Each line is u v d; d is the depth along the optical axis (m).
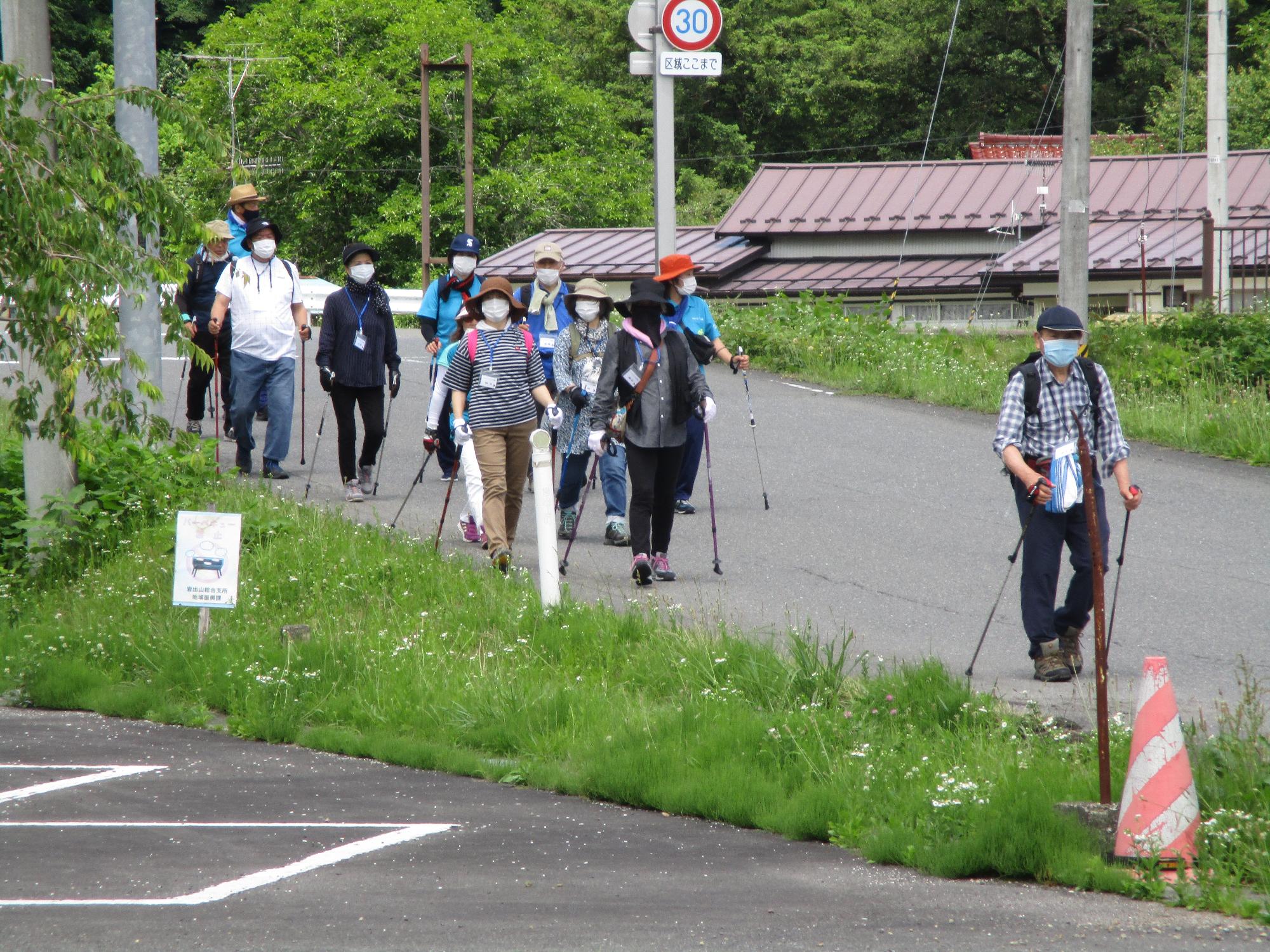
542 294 35.69
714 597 29.00
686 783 19.33
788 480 40.16
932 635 26.55
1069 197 49.38
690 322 35.22
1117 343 51.53
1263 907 14.64
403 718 23.39
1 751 22.42
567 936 13.88
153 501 34.25
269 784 20.45
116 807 19.09
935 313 83.81
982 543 33.50
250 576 29.97
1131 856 15.91
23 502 33.84
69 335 27.58
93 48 152.00
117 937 13.85
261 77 135.62
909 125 158.88
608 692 23.41
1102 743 17.02
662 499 29.98
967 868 16.14
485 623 27.06
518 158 138.62
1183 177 84.94
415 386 58.03
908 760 19.31
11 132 26.12
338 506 35.31
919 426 47.41
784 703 22.27
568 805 19.56
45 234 26.05
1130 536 33.91
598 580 30.27
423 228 100.25
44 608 30.44
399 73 135.50
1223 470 40.94
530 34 146.75
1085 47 48.81
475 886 15.64
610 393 29.53
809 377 57.16
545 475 27.30
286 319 38.94
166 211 27.94
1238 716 19.28
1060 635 24.22
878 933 14.00
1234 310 61.75
